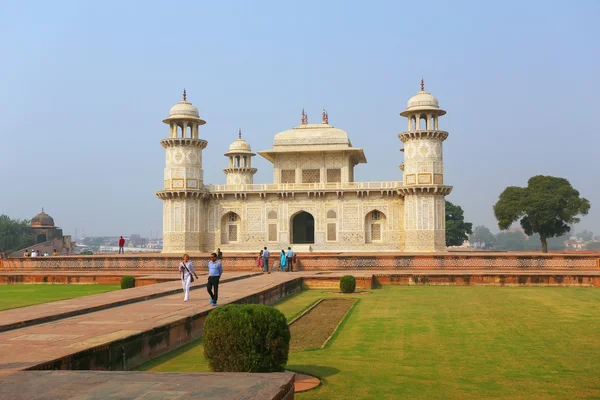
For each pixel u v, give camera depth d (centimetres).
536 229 5403
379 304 1802
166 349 1088
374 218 4431
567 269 2989
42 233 8094
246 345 777
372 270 3078
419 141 4125
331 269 3162
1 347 875
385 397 772
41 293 2169
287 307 1762
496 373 898
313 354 1040
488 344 1127
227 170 5841
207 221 4566
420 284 2523
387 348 1093
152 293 1670
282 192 4453
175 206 4356
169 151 4384
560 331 1270
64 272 3083
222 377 596
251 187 4522
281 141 4675
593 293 2119
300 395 780
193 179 4384
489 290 2264
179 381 579
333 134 4653
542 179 5319
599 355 1026
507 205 5306
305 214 4816
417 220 4094
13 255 6894
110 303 1418
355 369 926
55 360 783
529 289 2306
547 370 916
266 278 2383
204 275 2558
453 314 1549
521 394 784
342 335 1237
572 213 5194
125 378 596
